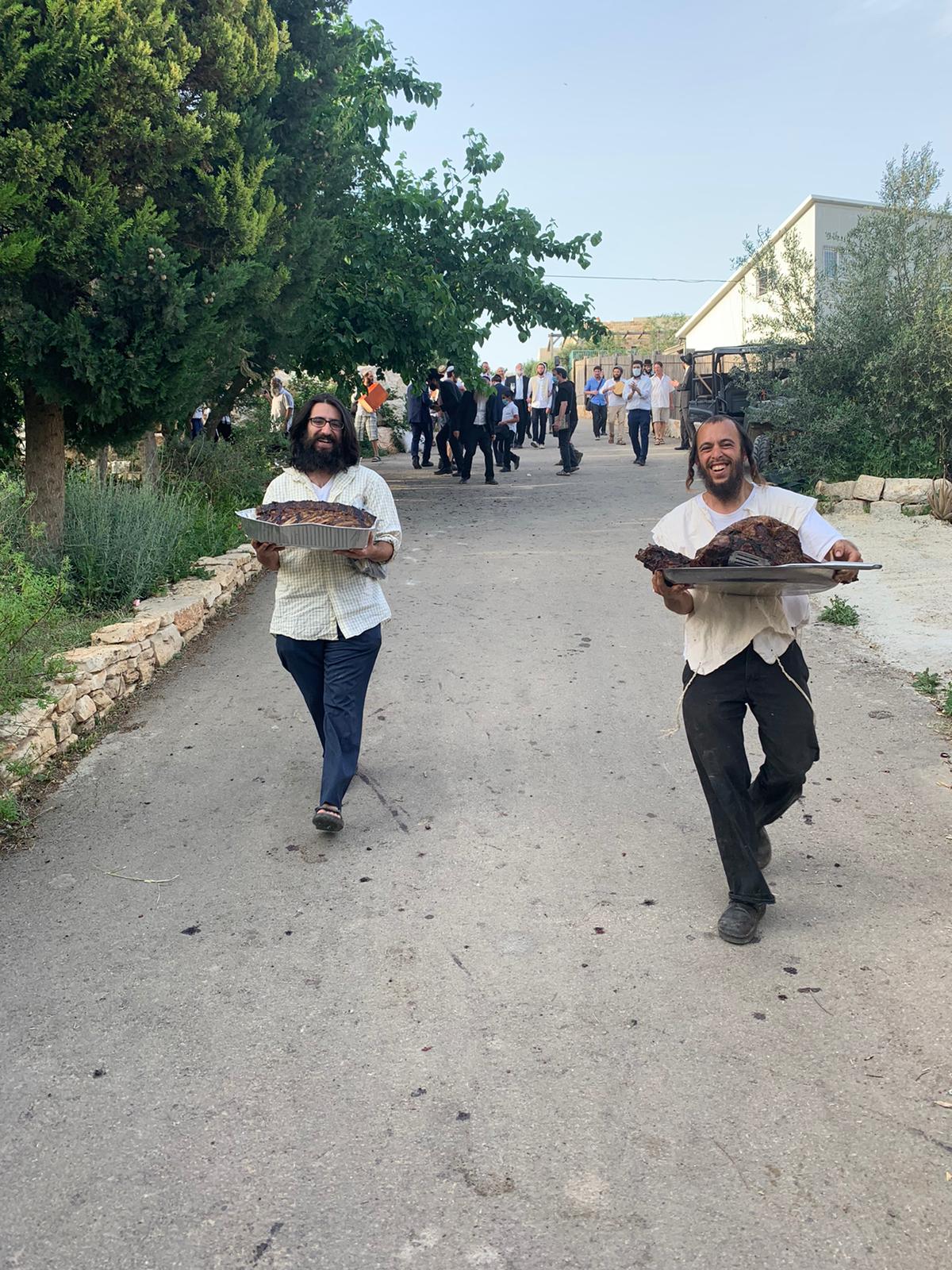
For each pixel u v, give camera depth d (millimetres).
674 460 20781
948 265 12750
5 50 6883
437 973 3725
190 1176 2807
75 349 7438
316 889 4367
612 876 4395
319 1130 2965
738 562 3553
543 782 5395
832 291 13602
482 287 15617
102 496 8820
